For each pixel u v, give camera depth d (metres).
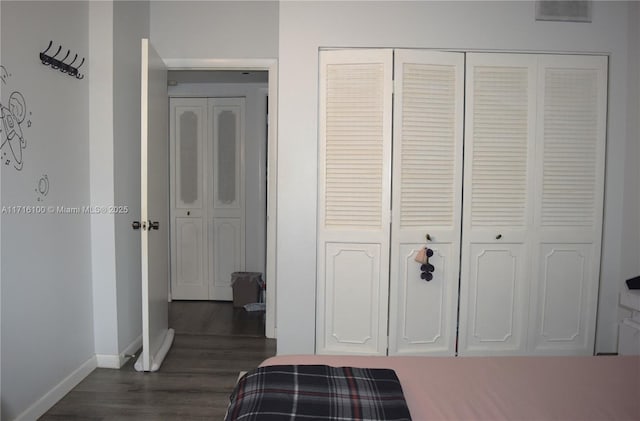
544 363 1.56
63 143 2.40
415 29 2.66
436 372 1.48
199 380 2.64
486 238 2.76
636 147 2.66
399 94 2.66
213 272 4.56
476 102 2.71
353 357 1.62
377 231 2.71
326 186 2.72
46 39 2.24
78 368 2.57
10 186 1.97
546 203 2.76
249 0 3.30
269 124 3.39
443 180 2.72
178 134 4.49
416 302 2.76
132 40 2.97
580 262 2.81
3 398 1.93
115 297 2.75
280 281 2.74
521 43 2.68
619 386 1.38
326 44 2.66
